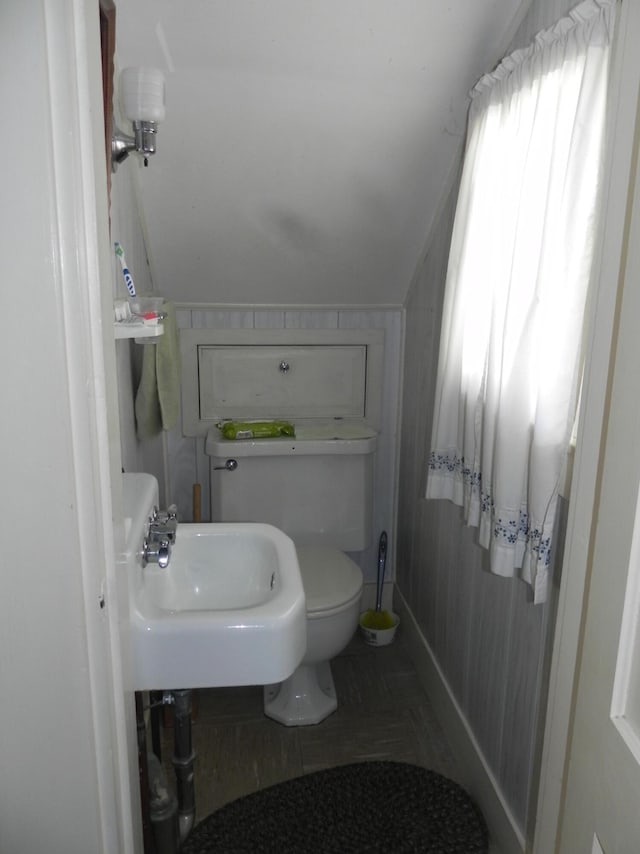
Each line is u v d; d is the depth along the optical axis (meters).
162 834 1.53
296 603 1.23
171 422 1.84
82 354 0.82
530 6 1.47
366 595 2.80
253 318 2.41
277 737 2.12
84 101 0.77
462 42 1.60
